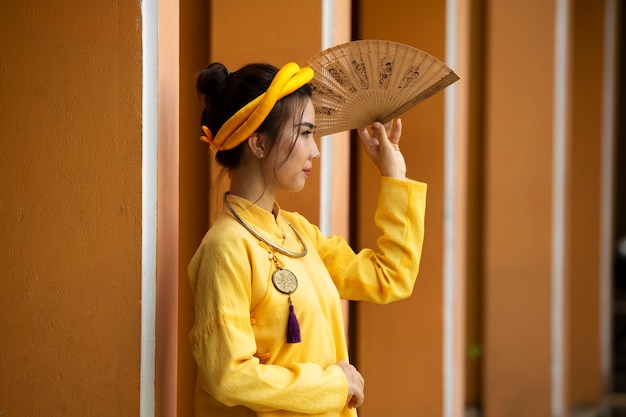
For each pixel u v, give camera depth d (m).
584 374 13.10
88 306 3.74
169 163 4.03
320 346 3.68
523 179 9.87
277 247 3.68
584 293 13.07
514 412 10.03
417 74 3.89
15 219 3.74
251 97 3.65
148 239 3.77
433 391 7.74
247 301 3.53
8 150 3.72
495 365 9.99
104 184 3.72
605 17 12.89
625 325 18.02
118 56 3.69
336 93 3.98
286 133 3.66
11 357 3.76
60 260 3.74
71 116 3.71
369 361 7.75
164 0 3.88
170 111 4.04
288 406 3.48
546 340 10.01
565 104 10.13
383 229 4.07
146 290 3.77
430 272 7.73
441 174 7.68
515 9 9.75
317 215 5.11
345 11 5.85
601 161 12.98
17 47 3.70
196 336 3.48
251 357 3.44
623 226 20.94
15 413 3.76
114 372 3.75
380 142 4.09
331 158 5.27
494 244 9.91
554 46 9.77
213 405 3.65
